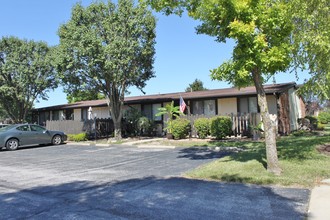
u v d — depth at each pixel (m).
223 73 8.20
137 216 5.12
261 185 6.88
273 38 7.91
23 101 30.88
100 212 5.40
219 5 7.65
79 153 14.92
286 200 5.70
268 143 7.86
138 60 20.52
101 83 21.03
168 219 4.94
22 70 28.94
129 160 11.80
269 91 18.02
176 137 18.88
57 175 9.15
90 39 18.55
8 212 5.58
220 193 6.36
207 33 9.34
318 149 10.34
